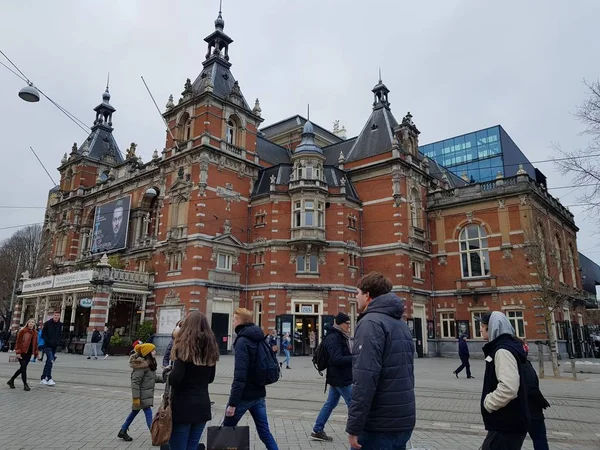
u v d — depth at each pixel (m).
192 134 36.03
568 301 37.16
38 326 35.66
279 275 33.97
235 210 36.06
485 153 63.91
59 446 7.19
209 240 33.41
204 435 8.31
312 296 33.41
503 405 4.42
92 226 49.81
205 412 4.93
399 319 4.36
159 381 8.16
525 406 4.53
